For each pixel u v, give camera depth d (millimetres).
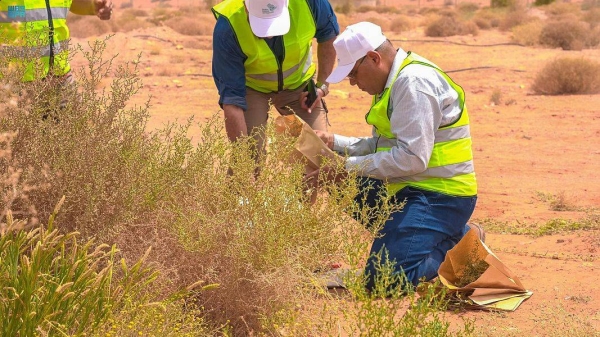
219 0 61094
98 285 3148
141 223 4051
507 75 21672
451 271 4957
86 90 4230
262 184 4078
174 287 3816
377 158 5039
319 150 5023
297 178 4137
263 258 3850
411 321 3514
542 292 5121
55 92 4234
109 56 25469
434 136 5078
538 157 11594
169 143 4340
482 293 4910
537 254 6168
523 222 7637
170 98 17438
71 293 2992
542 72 18641
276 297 3824
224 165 4242
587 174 10453
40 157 3928
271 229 3844
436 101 4996
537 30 32188
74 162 3939
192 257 3926
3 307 3070
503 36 36469
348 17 55719
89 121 4137
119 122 4199
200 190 4090
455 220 5188
